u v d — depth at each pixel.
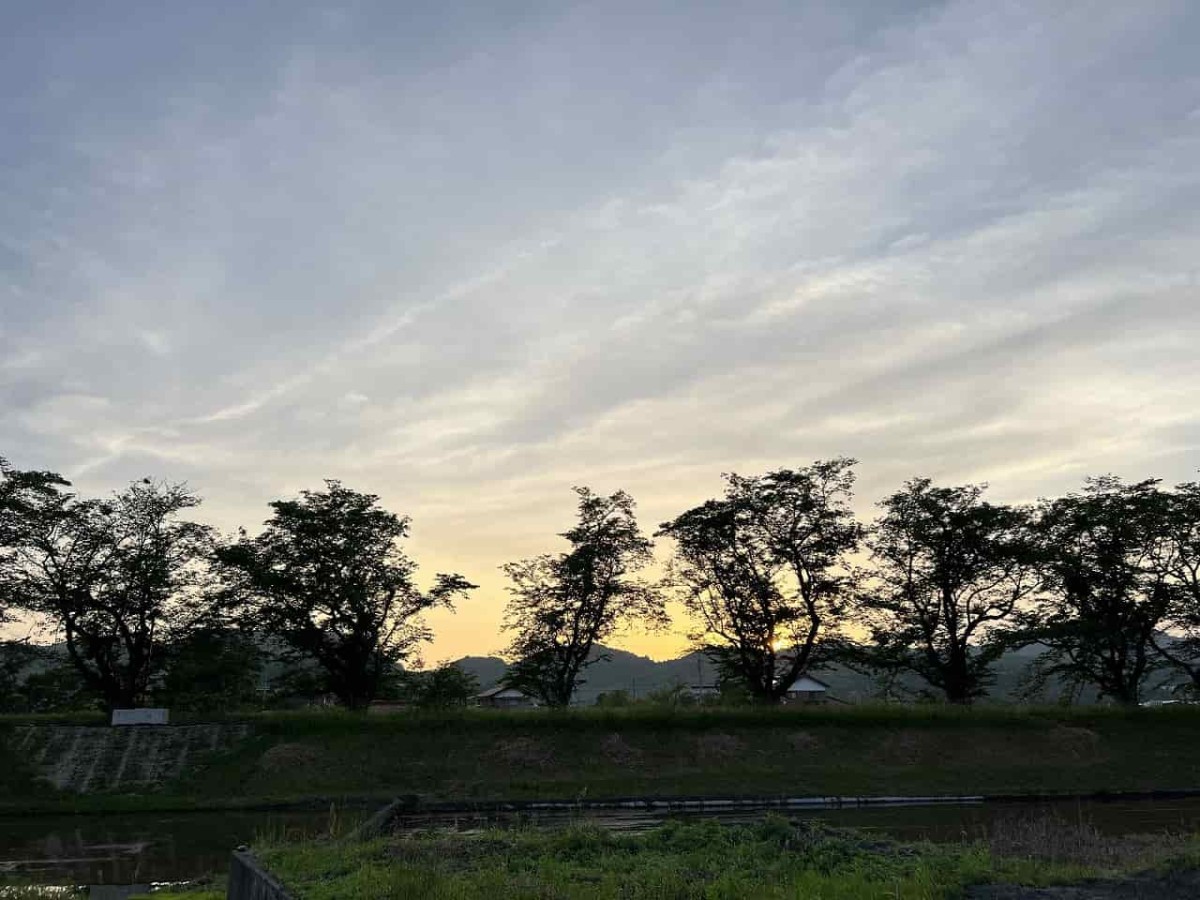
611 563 55.81
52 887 19.42
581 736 42.81
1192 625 53.31
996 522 55.06
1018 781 40.16
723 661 57.94
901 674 58.75
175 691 49.22
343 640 51.69
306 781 38.12
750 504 56.34
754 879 12.43
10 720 41.38
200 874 21.66
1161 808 33.75
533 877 12.42
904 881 12.17
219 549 49.72
